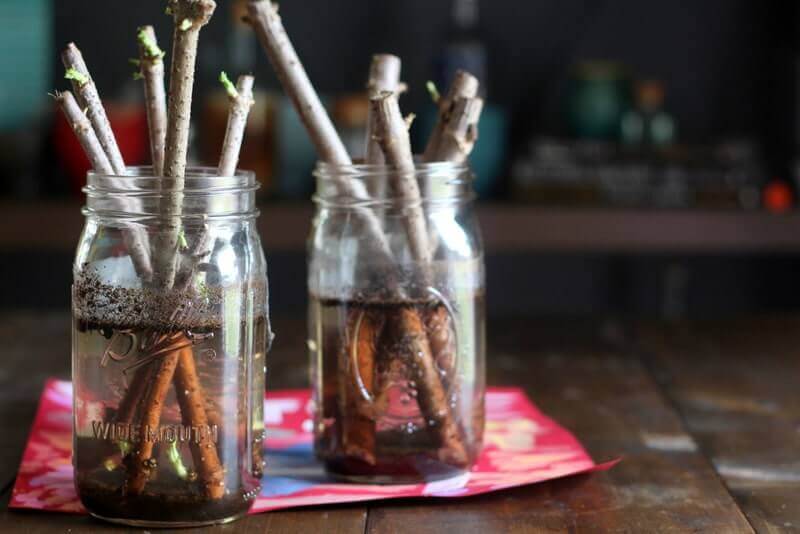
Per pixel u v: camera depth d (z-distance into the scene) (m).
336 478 0.96
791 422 1.14
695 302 2.39
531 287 2.39
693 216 2.06
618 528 0.88
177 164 0.86
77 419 0.88
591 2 2.29
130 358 0.86
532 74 2.30
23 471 0.98
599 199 2.12
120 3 2.26
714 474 0.99
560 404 1.19
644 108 2.17
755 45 2.29
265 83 2.20
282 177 2.13
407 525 0.89
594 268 2.38
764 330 1.54
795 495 0.95
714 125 2.31
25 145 2.13
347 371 0.94
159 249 0.86
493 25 2.30
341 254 0.94
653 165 2.13
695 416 1.16
